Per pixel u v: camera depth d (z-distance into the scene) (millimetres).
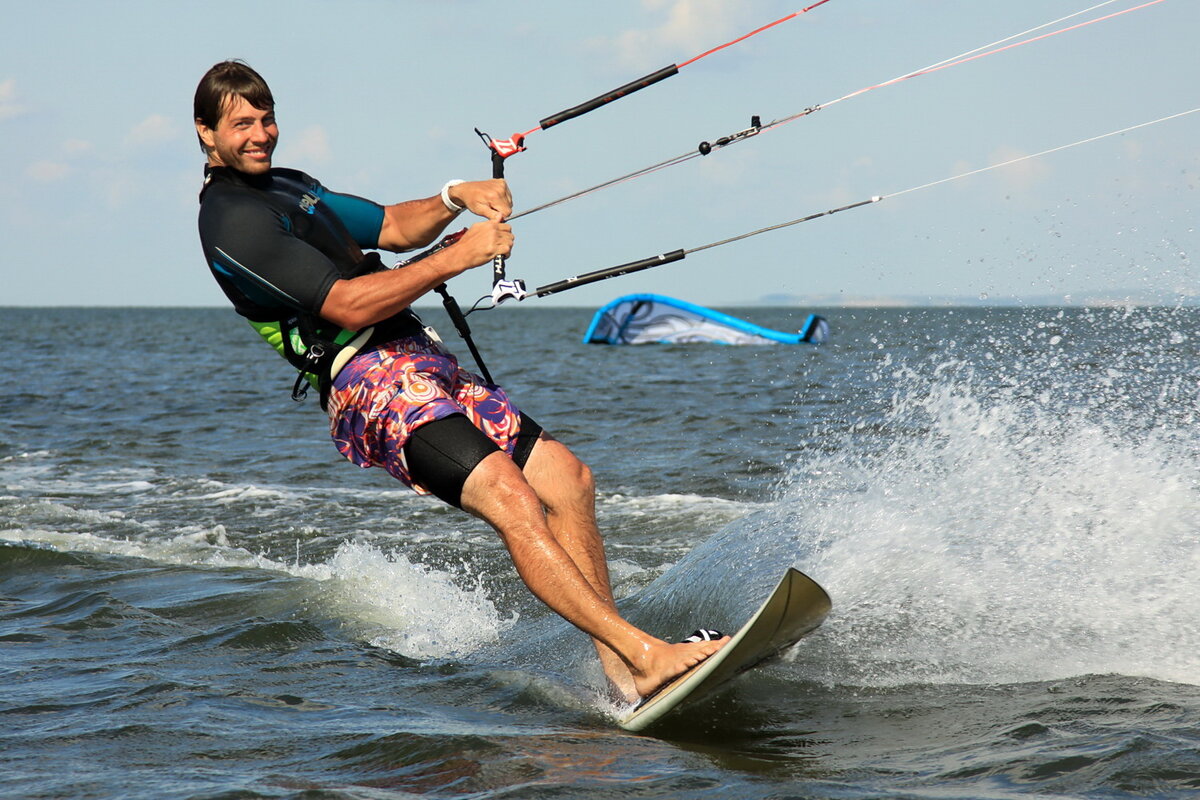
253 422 50781
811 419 44000
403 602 18375
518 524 11852
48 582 20203
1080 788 8789
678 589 16281
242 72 12688
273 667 14195
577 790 9203
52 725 11445
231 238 12273
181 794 9258
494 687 13227
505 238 12086
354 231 14047
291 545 23953
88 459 39188
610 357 104375
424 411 12148
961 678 12438
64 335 197250
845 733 10914
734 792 9062
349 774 9836
